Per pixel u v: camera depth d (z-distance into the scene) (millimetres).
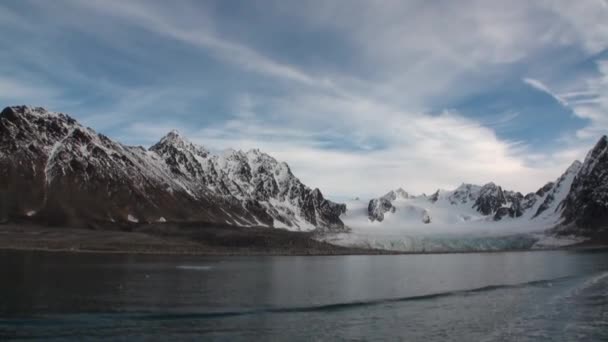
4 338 67312
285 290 117250
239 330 74312
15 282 116750
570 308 95312
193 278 140250
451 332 75250
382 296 109938
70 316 80000
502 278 157000
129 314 82688
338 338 71000
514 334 74562
